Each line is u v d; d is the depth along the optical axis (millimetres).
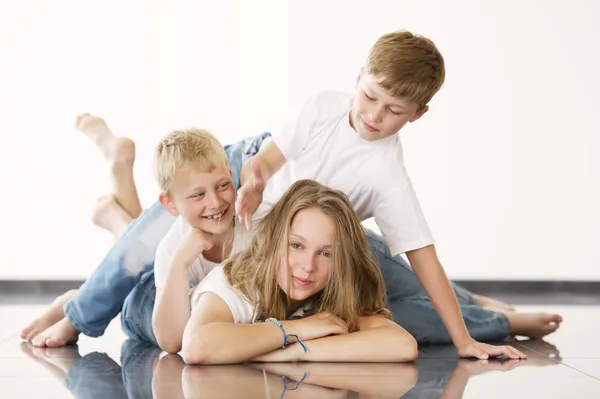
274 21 5082
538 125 5043
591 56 5031
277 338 2084
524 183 5047
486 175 5055
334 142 2451
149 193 5074
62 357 2273
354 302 2207
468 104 5062
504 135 5059
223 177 2240
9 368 2090
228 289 2164
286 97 5094
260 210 2373
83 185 5070
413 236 2375
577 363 2246
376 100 2225
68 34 5074
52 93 5066
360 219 2492
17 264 5035
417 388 1825
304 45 5082
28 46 5055
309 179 2311
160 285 2316
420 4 5078
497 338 2725
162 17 5094
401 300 2631
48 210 5055
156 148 2285
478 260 5031
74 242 5059
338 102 2484
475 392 1815
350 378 1907
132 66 5094
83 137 5074
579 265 5027
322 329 2135
